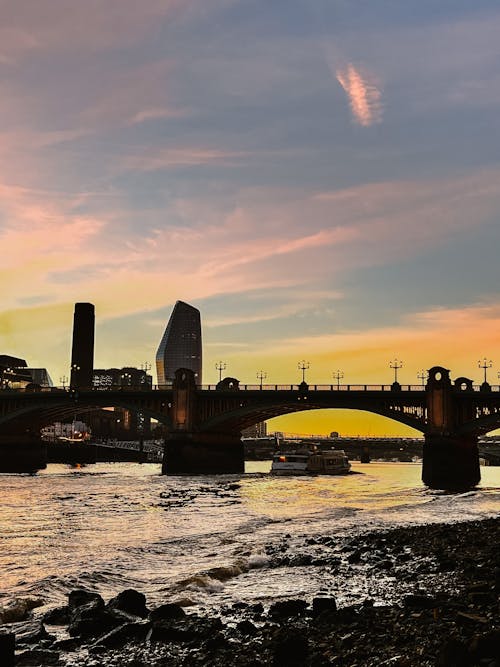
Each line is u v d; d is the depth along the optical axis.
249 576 24.98
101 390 169.50
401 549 30.88
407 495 88.81
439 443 127.31
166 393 160.12
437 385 130.00
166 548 33.69
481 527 39.09
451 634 13.97
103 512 59.59
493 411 129.00
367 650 13.41
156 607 19.22
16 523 48.94
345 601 19.48
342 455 193.50
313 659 13.16
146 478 139.00
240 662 13.51
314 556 29.95
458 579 22.59
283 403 146.12
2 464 184.38
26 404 178.25
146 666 13.73
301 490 99.94
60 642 15.50
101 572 26.50
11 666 13.70
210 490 97.69
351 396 140.25
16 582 24.92
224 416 151.12
